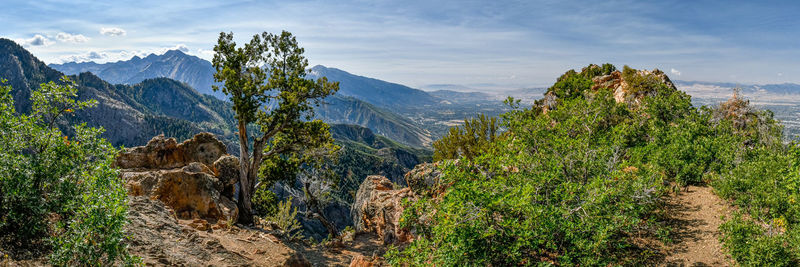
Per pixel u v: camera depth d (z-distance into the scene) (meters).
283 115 27.00
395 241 23.66
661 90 32.09
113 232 9.58
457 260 11.81
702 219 15.55
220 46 25.47
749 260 11.42
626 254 13.09
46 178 10.23
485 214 12.15
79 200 10.12
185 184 22.81
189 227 18.81
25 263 9.90
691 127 23.94
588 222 12.13
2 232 10.30
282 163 32.31
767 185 15.77
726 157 20.41
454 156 32.50
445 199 13.41
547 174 14.30
